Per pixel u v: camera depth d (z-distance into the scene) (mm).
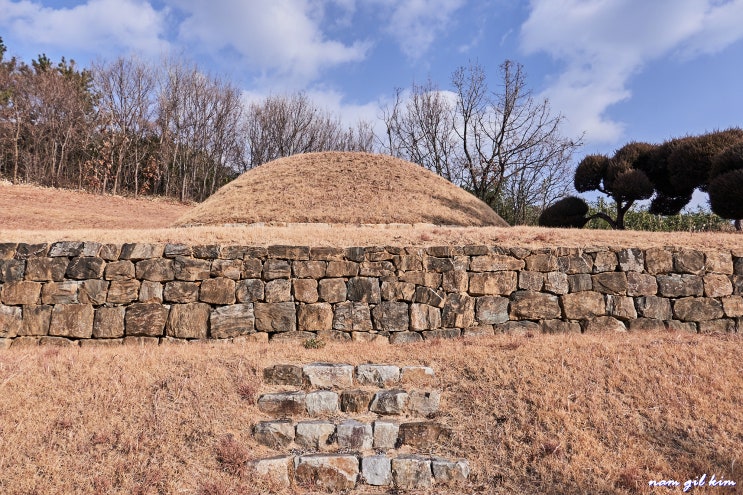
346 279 9242
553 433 5496
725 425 5527
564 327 9188
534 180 32844
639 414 5785
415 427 5676
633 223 23203
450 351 7488
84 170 38375
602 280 9406
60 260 8906
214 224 17125
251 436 5570
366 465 5191
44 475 4699
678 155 17688
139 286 8914
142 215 26688
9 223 19484
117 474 4805
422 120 36656
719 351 7207
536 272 9445
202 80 45219
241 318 8883
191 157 44656
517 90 31516
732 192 13539
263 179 21516
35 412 5461
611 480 4859
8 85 38406
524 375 6516
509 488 4922
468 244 10109
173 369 6535
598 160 20141
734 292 9367
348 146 52625
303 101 49656
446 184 23281
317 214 17672
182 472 4906
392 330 9031
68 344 8562
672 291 9359
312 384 6547
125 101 41594
